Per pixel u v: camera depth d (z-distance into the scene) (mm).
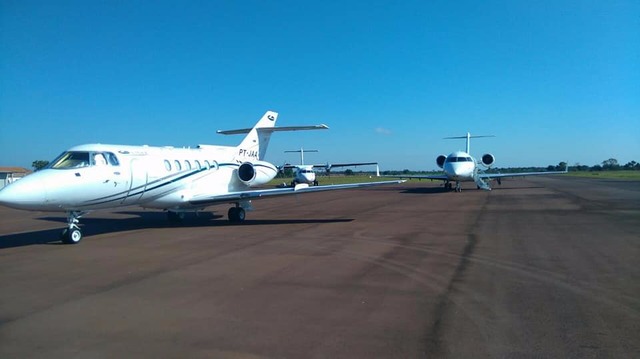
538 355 4305
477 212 18641
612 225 13906
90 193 12227
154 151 14938
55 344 4719
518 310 5680
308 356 4336
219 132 21266
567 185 44125
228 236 12711
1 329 5176
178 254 9906
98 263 9008
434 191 38031
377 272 7922
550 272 7762
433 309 5762
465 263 8570
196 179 16188
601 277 7367
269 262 8898
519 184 48156
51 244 11742
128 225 15883
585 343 4598
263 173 20266
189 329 5121
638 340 4668
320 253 9820
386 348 4504
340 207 22922
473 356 4285
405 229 13688
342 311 5723
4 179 48219
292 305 6008
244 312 5727
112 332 5051
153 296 6527
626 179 63219
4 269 8508
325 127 20391
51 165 11969
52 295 6625
